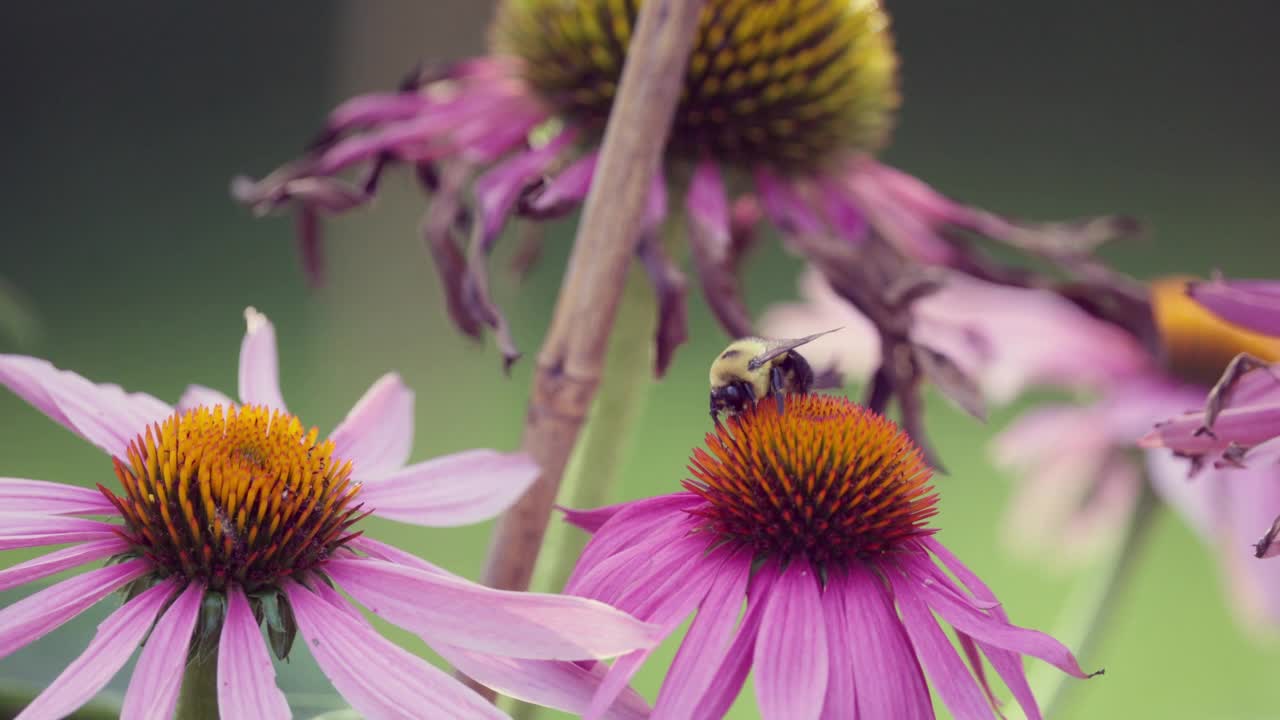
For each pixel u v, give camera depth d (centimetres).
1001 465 82
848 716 46
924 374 55
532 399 49
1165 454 66
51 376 49
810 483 48
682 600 47
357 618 47
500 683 46
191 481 47
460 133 60
